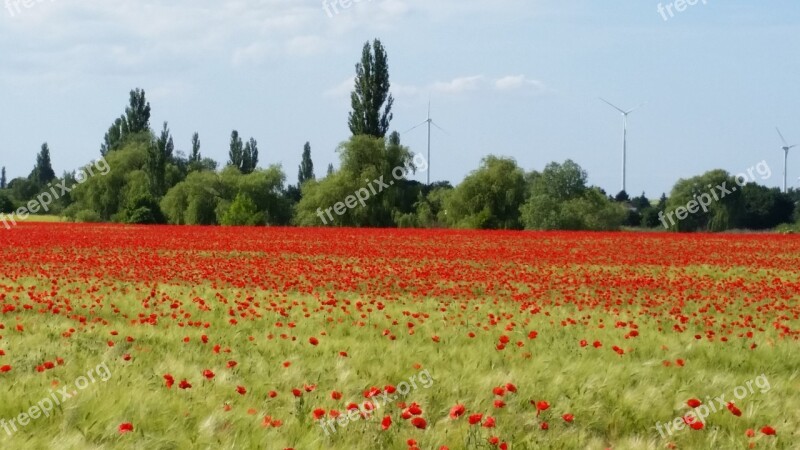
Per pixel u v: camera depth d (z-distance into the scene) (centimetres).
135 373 1302
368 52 11512
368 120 11450
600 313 2322
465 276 3294
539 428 1138
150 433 1030
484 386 1302
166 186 12025
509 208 10438
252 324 1984
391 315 2153
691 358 1634
